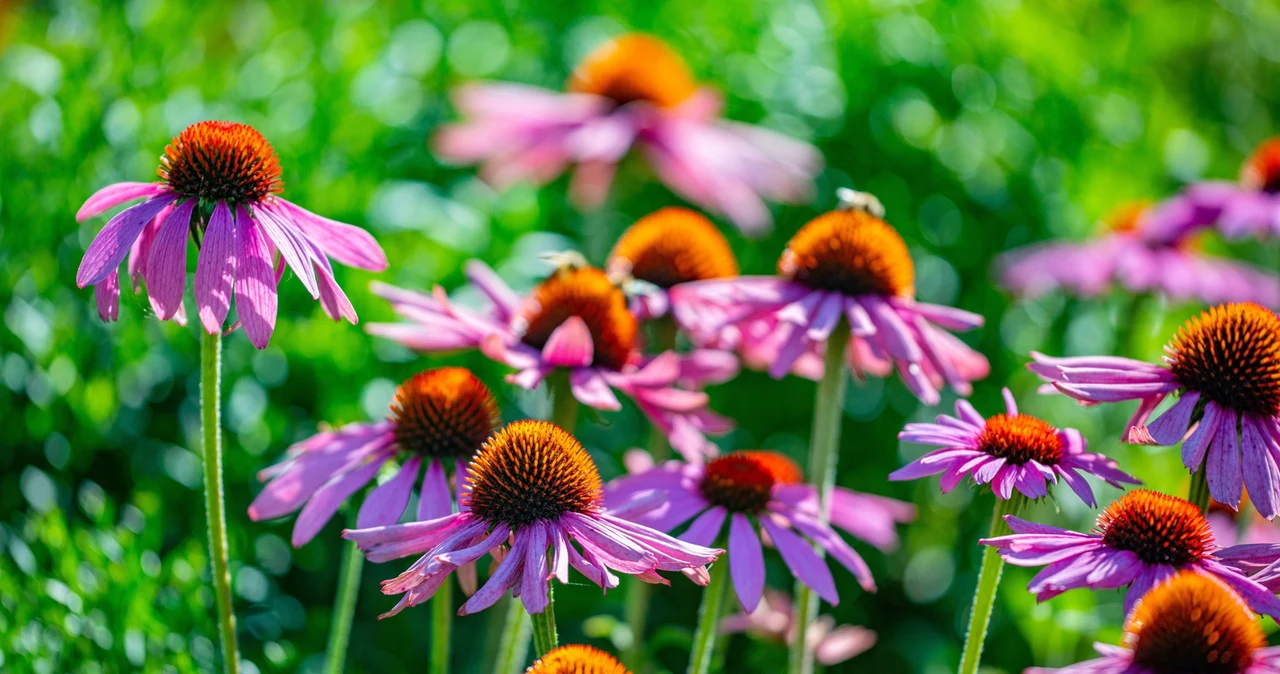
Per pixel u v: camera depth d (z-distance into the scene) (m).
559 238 1.13
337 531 1.05
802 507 0.88
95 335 1.02
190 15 1.12
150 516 0.95
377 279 1.06
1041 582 0.77
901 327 0.91
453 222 1.09
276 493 0.85
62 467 1.00
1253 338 0.81
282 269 0.83
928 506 1.17
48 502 0.99
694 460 0.90
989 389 1.19
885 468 1.16
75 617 0.90
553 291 0.92
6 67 1.09
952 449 0.82
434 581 0.77
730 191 1.19
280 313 1.04
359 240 0.83
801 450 1.15
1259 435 0.81
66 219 1.02
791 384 1.17
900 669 1.09
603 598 1.06
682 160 1.21
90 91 1.04
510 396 1.08
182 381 1.03
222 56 1.18
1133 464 1.11
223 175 0.81
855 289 0.92
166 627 0.92
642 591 0.94
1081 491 0.80
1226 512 1.00
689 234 0.99
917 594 1.13
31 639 0.89
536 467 0.78
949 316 0.92
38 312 1.01
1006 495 0.80
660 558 0.78
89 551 0.92
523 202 1.17
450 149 1.19
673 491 0.87
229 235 0.80
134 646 0.91
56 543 0.92
